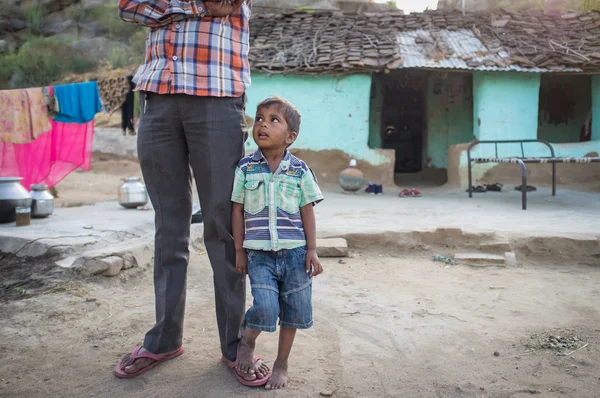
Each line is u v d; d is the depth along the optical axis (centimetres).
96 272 381
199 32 226
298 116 231
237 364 233
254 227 228
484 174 1044
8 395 222
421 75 1388
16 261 413
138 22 230
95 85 761
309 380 235
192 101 228
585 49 1029
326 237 499
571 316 320
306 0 1809
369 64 1005
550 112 1293
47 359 259
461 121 1329
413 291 378
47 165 755
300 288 229
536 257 470
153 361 247
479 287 388
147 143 238
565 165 1038
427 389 228
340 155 1076
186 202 250
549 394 221
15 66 2023
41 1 2416
